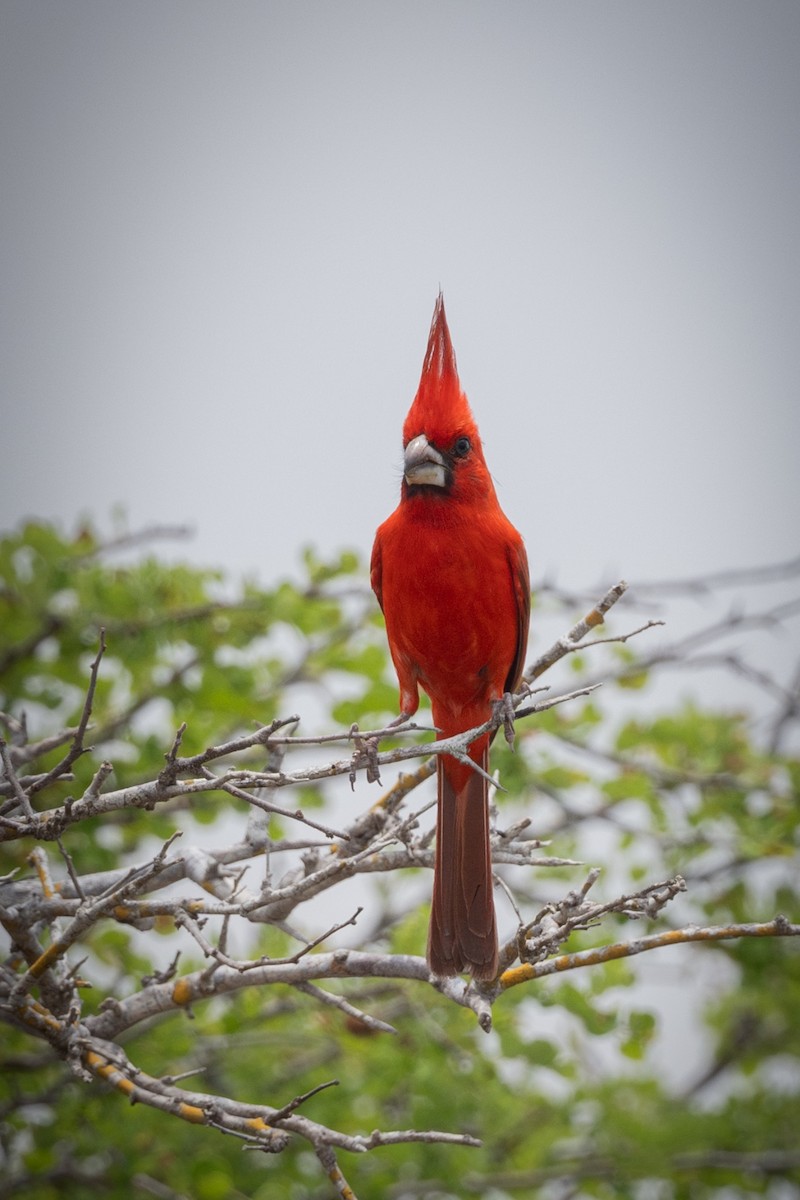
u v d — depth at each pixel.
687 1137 11.16
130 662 10.73
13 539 10.90
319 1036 10.55
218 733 11.21
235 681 10.79
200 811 10.67
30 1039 9.80
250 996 9.84
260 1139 6.29
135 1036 9.65
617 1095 11.70
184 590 11.18
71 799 5.87
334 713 10.79
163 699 11.10
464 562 8.70
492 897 7.41
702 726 11.88
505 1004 9.96
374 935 10.69
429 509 8.74
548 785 11.48
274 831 11.21
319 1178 10.32
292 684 11.64
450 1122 9.98
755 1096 12.09
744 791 11.61
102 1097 9.46
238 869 7.50
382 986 10.29
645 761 11.99
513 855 7.55
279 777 5.90
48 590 10.73
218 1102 6.50
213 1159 9.51
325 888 7.13
